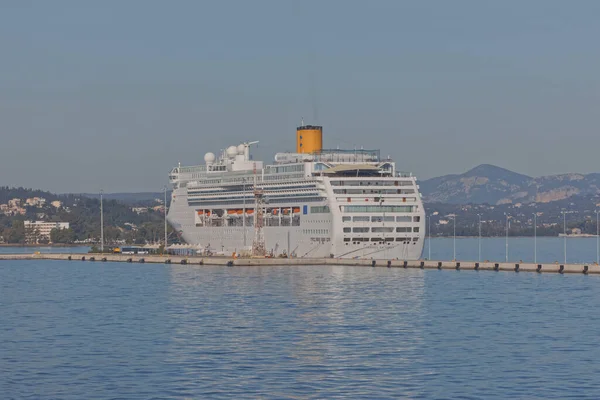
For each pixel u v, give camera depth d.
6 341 184.38
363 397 138.38
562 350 170.12
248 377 150.38
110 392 141.62
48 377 151.38
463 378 149.00
